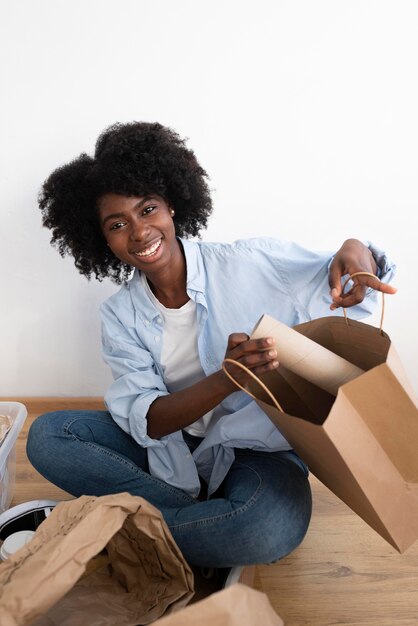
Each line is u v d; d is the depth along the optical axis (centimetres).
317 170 154
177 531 108
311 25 145
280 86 149
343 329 98
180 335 121
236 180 155
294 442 96
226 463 118
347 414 81
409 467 87
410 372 170
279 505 105
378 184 155
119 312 123
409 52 147
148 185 109
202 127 152
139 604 100
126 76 149
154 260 111
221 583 114
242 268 117
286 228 159
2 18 146
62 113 152
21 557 87
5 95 151
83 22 146
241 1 144
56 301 168
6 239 162
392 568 117
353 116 151
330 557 120
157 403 113
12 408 144
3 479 129
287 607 108
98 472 117
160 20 146
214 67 148
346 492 93
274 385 102
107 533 86
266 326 91
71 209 119
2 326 170
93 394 178
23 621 77
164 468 120
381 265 105
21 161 155
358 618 105
